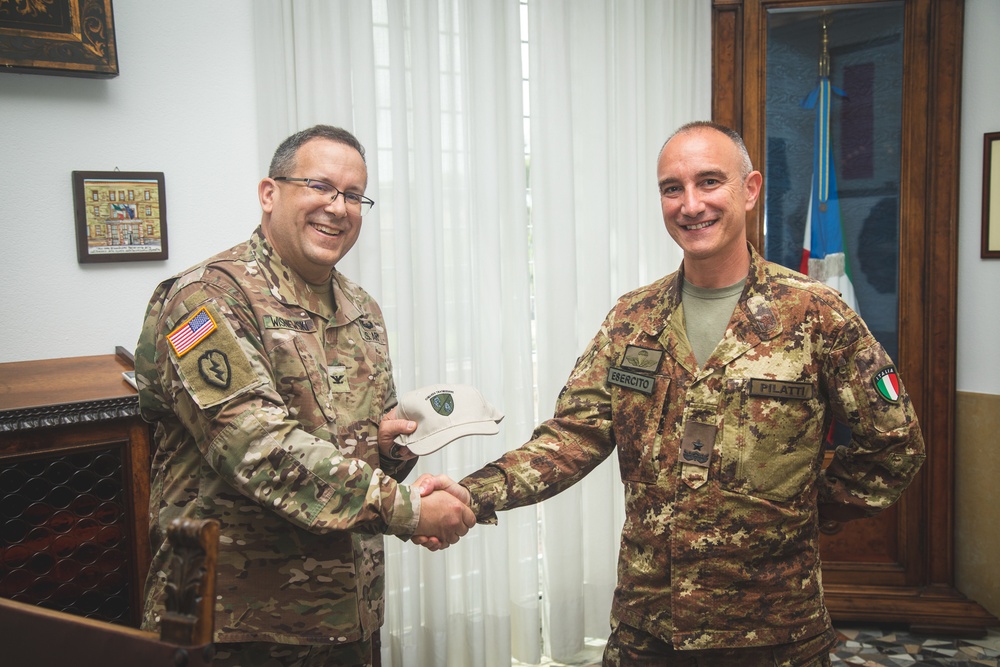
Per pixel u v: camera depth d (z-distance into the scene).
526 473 1.62
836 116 2.84
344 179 1.46
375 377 1.58
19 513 1.54
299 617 1.39
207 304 1.34
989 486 2.89
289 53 2.21
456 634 2.60
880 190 2.84
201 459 1.39
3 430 1.47
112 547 1.63
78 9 1.87
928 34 2.72
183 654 0.80
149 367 1.43
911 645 2.71
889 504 1.56
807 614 1.47
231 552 1.36
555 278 2.65
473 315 2.56
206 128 2.14
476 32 2.46
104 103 2.00
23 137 1.92
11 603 0.93
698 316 1.56
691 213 1.48
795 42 2.80
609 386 1.64
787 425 1.46
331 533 1.42
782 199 2.87
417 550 2.45
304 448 1.32
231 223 2.20
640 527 1.52
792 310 1.50
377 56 2.35
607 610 2.82
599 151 2.70
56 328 1.99
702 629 1.44
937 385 2.83
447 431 1.58
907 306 2.82
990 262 2.87
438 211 2.47
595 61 2.67
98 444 1.59
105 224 2.01
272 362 1.39
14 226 1.93
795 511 1.46
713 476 1.46
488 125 2.49
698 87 2.91
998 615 2.87
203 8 2.12
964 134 2.88
